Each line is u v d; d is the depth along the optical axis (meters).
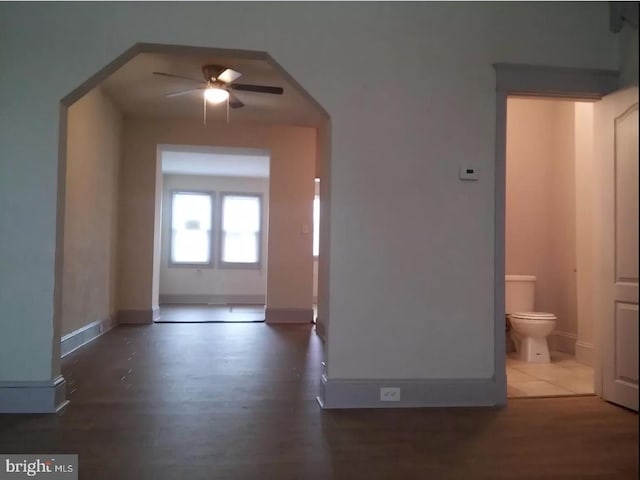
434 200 3.11
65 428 2.62
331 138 3.05
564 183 4.71
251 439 2.51
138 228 6.29
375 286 3.05
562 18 3.24
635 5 3.02
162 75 4.32
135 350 4.63
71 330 4.56
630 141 3.04
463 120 3.14
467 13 3.18
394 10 3.13
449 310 3.10
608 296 3.22
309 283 6.68
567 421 2.84
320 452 2.37
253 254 9.52
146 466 2.19
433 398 3.06
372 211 3.06
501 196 3.15
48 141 2.86
